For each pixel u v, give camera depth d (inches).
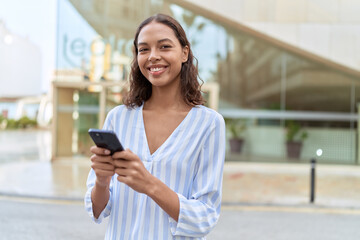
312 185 273.7
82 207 244.4
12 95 1808.6
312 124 492.7
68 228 197.2
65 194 278.7
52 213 227.1
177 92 53.1
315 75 491.2
